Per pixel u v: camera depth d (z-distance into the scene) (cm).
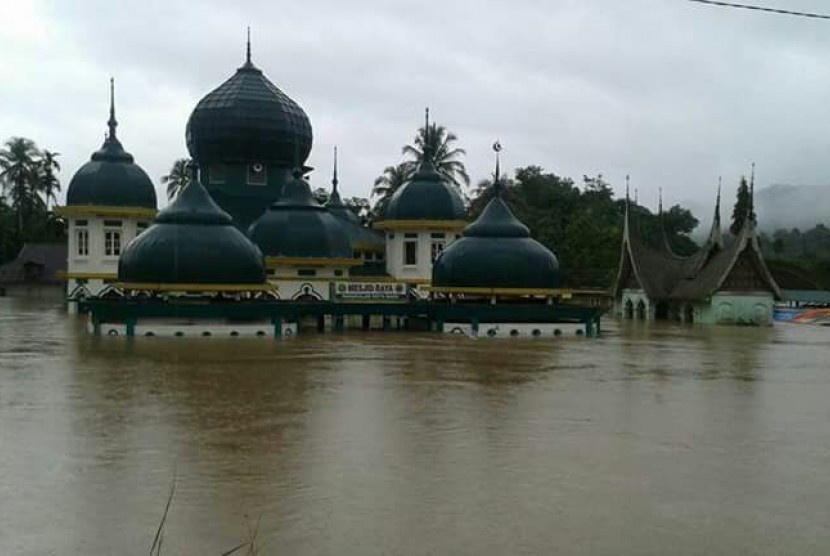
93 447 1409
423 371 2453
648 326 4941
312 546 941
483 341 3541
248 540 956
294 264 4659
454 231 5162
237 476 1229
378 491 1153
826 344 3647
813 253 10762
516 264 3975
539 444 1461
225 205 5159
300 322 4141
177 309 3525
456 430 1575
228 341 3356
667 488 1184
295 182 4841
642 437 1531
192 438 1485
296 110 5369
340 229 4847
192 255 3609
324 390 2058
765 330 4653
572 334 3988
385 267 5541
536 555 920
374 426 1606
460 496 1132
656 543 961
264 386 2116
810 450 1438
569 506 1094
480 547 941
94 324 3612
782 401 1969
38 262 8350
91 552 917
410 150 7512
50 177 9831
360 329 4131
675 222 8700
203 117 5169
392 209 5203
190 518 1033
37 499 1107
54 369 2416
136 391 2014
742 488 1190
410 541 958
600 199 9288
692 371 2555
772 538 982
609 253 7031
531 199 9012
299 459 1335
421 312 4000
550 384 2217
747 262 5206
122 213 5125
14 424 1600
